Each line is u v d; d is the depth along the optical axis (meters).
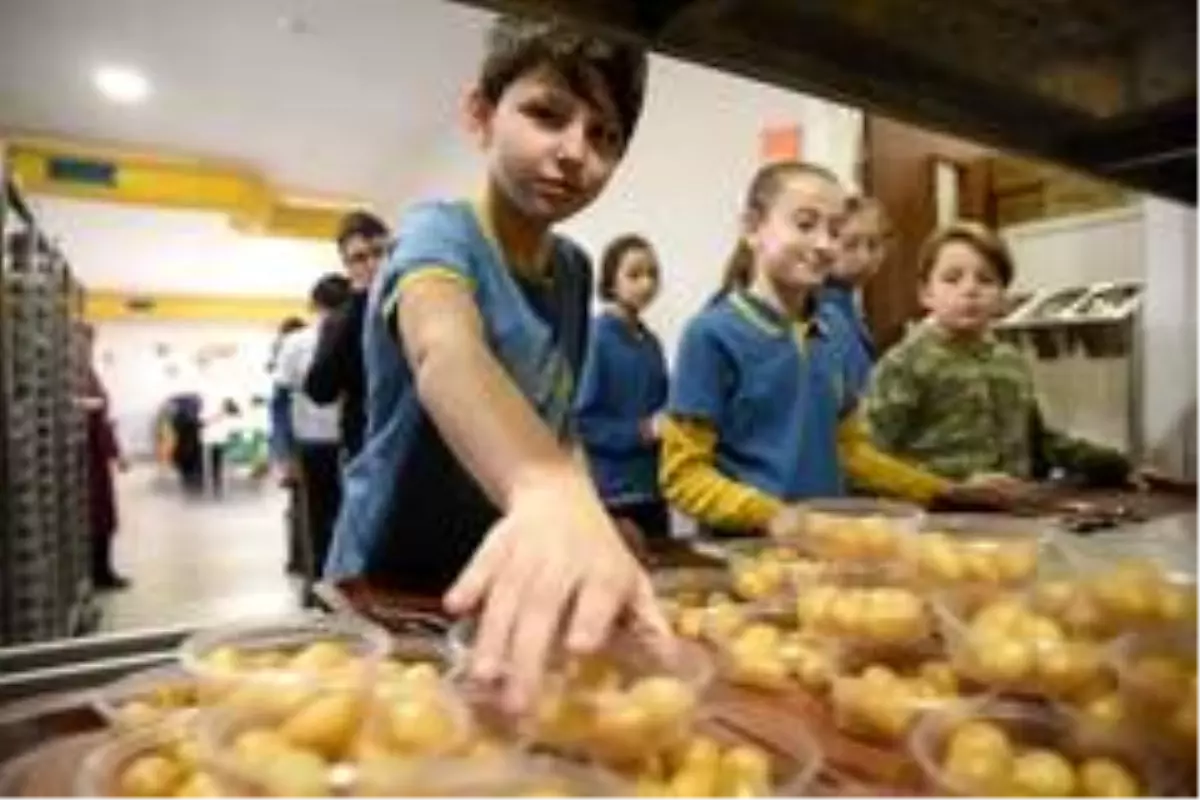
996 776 0.50
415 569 1.01
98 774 0.49
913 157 3.11
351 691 0.51
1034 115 0.81
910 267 3.08
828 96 0.70
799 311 1.56
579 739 0.51
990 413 2.06
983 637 0.64
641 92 0.99
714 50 0.62
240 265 12.21
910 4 0.59
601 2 0.58
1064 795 0.49
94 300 13.38
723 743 0.54
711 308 1.49
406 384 0.96
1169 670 0.57
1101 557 0.82
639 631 0.58
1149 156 0.89
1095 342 2.60
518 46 0.94
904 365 2.09
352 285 3.07
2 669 0.67
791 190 1.52
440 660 0.62
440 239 0.92
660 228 4.37
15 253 2.87
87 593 4.55
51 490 3.33
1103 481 1.75
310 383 3.06
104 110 6.25
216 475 12.36
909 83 0.71
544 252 1.11
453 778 0.45
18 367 2.83
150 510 9.35
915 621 0.69
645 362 3.12
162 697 0.59
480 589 0.57
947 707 0.59
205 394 14.57
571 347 1.18
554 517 0.60
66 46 5.26
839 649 0.70
